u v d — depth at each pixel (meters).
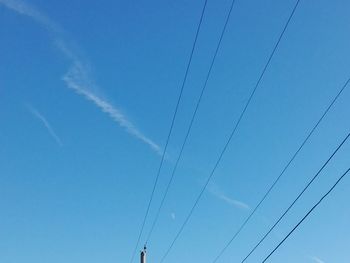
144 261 35.06
